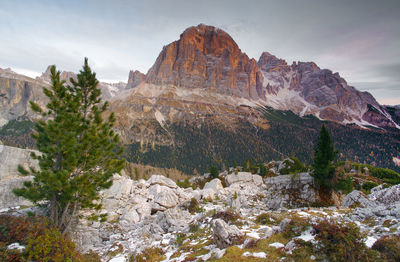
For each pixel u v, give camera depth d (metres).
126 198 39.00
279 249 14.82
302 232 16.23
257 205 42.78
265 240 16.80
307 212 28.23
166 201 38.31
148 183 47.81
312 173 46.69
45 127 21.88
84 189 23.02
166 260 18.44
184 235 24.33
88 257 20.56
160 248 21.69
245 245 16.53
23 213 26.61
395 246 13.17
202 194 48.56
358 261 12.56
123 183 41.00
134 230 30.05
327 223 15.14
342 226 14.49
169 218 28.81
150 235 25.89
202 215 30.20
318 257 13.01
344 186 43.62
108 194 37.97
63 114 23.58
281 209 36.38
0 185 34.16
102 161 26.61
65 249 16.75
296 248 14.16
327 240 13.69
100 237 28.78
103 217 26.03
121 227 31.14
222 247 17.88
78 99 26.34
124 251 22.42
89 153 25.05
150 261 18.84
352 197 33.72
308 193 44.19
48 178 20.61
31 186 23.45
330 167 44.28
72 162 22.31
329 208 32.53
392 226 17.80
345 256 12.76
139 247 21.70
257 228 22.48
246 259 14.14
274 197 45.31
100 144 25.75
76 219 26.20
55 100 24.11
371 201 30.81
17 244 16.48
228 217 26.45
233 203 42.22
